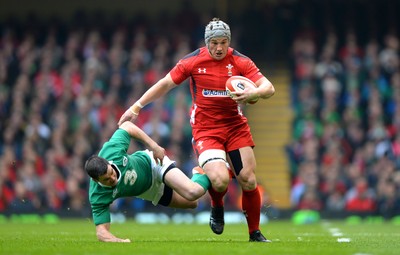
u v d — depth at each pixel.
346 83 93.38
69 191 81.31
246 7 107.94
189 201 39.66
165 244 35.34
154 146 37.50
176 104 88.44
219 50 36.78
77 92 92.81
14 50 99.94
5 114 91.75
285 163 93.00
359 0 105.19
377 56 96.81
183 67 37.72
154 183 38.16
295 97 95.25
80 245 34.53
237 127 37.66
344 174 82.06
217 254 30.00
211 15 109.88
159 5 113.56
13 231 53.06
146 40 101.69
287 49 103.56
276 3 105.56
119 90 93.25
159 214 79.81
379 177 80.75
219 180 36.50
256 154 95.00
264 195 78.44
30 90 93.56
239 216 79.00
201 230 55.38
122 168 36.62
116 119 89.62
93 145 86.62
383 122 89.06
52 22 105.75
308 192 80.88
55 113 89.00
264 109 98.50
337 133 86.94
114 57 96.44
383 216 78.81
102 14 105.56
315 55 98.56
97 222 36.97
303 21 103.69
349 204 80.19
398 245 36.44
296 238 43.84
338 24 103.81
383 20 104.31
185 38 101.44
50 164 82.81
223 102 37.28
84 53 98.38
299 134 89.94
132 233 50.47
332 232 52.84
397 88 92.81
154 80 94.19
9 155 83.12
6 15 114.69
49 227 60.12
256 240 38.41
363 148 86.75
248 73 37.38
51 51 98.50
